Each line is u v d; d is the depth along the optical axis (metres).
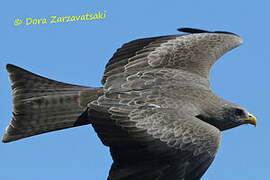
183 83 13.84
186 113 12.89
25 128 13.72
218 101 13.80
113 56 14.55
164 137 12.23
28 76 13.90
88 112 12.92
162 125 12.38
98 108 12.95
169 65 14.50
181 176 12.00
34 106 13.78
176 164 12.05
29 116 13.75
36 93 13.84
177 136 12.23
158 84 13.66
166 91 13.45
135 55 14.56
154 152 12.11
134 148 12.17
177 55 14.74
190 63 14.66
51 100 13.79
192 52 14.95
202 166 12.11
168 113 12.66
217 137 12.44
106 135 12.47
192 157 12.14
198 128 12.41
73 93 13.81
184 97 13.45
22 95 13.84
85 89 13.87
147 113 12.64
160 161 12.03
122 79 13.80
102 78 14.07
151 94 13.28
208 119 13.57
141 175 11.87
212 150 12.25
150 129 12.33
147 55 14.59
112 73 14.16
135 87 13.52
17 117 13.77
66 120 13.69
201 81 14.13
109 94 13.29
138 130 12.38
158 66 14.44
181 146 12.19
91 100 13.66
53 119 13.72
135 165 11.95
